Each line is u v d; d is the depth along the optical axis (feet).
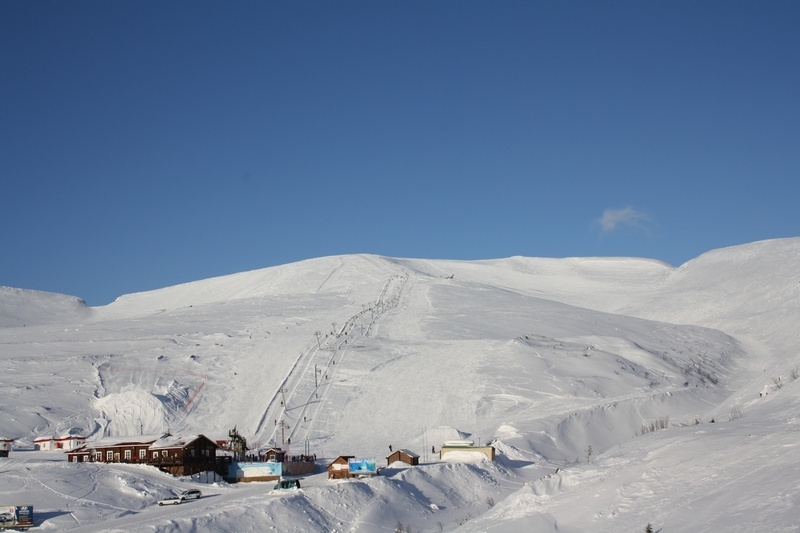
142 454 224.53
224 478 220.02
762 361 361.30
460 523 168.45
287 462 222.48
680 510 109.19
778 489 103.30
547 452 234.79
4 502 178.40
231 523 155.63
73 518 168.55
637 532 106.93
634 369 328.49
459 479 198.49
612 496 123.34
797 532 87.86
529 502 135.23
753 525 94.17
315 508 167.94
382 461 228.43
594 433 253.65
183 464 216.13
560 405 281.54
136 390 305.12
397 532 157.99
